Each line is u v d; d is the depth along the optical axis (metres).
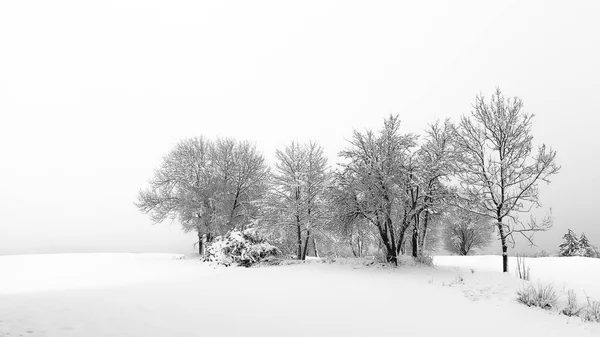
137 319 6.88
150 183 28.81
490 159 14.87
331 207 18.08
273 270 16.03
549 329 8.32
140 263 21.59
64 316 6.59
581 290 12.07
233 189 27.22
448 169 16.03
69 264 21.12
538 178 14.16
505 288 11.87
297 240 21.16
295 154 21.30
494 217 15.01
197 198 26.45
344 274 14.33
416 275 14.04
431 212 16.75
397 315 8.73
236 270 16.97
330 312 8.77
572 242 29.09
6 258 25.48
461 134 15.61
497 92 15.07
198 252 30.58
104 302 8.21
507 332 7.93
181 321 7.06
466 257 22.67
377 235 18.97
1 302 7.42
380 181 16.12
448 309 9.51
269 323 7.51
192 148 28.94
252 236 20.88
